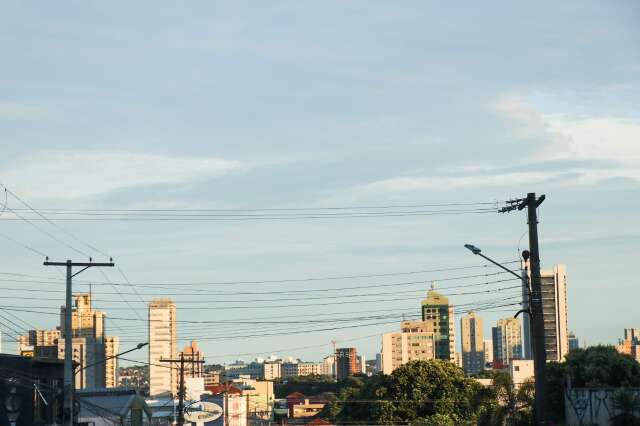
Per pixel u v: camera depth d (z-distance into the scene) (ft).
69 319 190.70
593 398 202.59
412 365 422.00
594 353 238.07
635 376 231.09
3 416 228.43
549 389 233.96
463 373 426.10
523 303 159.12
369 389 462.60
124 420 307.58
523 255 160.35
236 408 499.92
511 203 161.68
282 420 620.08
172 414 407.85
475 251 157.38
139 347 204.95
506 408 255.50
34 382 234.38
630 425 188.14
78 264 192.13
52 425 238.48
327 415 633.61
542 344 155.63
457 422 387.75
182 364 315.37
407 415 410.11
